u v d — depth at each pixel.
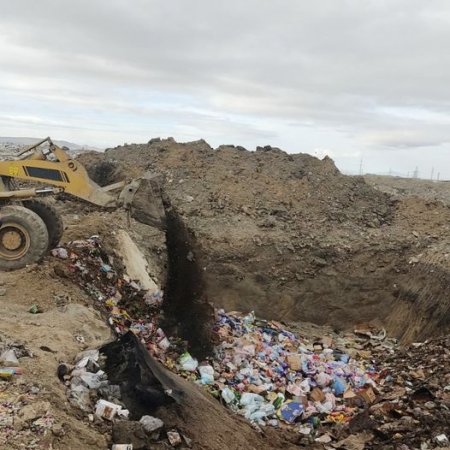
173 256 12.12
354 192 18.83
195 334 10.87
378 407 9.83
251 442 7.67
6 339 7.04
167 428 6.58
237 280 15.24
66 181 9.88
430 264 15.06
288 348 12.82
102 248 11.50
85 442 5.50
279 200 17.78
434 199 19.80
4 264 9.36
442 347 12.38
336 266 15.74
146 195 10.79
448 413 8.91
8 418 5.24
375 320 15.53
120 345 7.32
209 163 19.20
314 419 9.60
